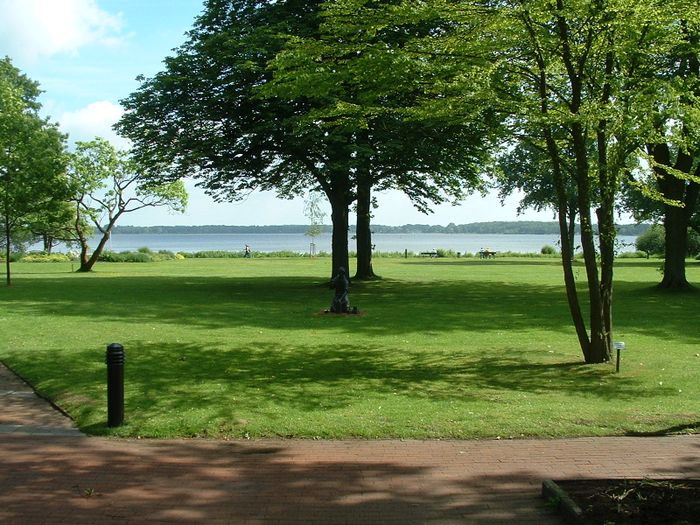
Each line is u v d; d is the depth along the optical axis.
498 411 8.18
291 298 23.42
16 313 18.08
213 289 27.16
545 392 9.26
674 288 26.30
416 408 8.33
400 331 15.38
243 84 24.28
